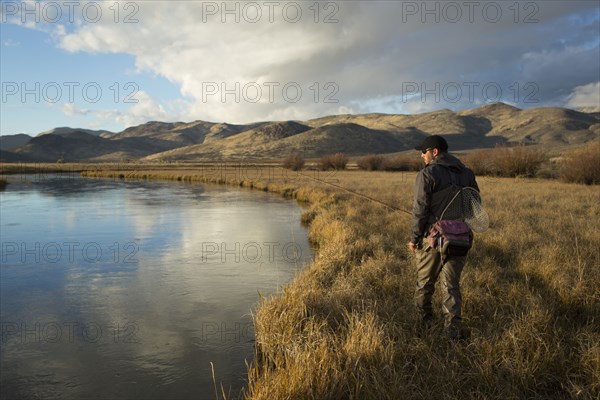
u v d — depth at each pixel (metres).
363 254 8.88
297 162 70.81
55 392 4.54
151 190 35.41
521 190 23.84
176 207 22.53
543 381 3.84
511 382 3.81
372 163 66.69
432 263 4.84
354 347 4.23
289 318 5.28
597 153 29.77
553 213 13.87
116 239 13.59
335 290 6.26
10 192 32.75
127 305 7.33
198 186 40.94
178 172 66.12
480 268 7.10
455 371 3.99
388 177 44.94
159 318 6.69
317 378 3.75
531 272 6.76
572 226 10.82
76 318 6.71
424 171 4.80
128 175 60.53
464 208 4.69
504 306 5.43
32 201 25.75
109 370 5.02
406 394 3.59
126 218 18.34
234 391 4.51
